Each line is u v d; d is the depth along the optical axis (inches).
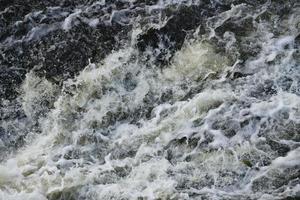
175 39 1015.0
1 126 973.2
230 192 805.2
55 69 1027.3
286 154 823.1
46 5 1114.1
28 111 981.2
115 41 1040.2
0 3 1123.3
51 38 1069.1
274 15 995.3
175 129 886.4
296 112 856.9
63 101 964.6
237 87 914.7
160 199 805.9
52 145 919.7
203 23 1022.4
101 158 888.3
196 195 808.9
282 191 789.2
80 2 1108.5
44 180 858.1
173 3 1058.1
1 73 1039.6
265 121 860.0
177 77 956.6
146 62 992.2
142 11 1066.1
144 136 893.2
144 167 850.1
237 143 847.7
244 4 1023.6
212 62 956.0
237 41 976.9
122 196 819.4
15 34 1086.4
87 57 1031.6
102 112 940.6
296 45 946.1
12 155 931.3
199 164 840.9
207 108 893.2
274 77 912.9
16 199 834.2
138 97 947.3
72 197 842.8
